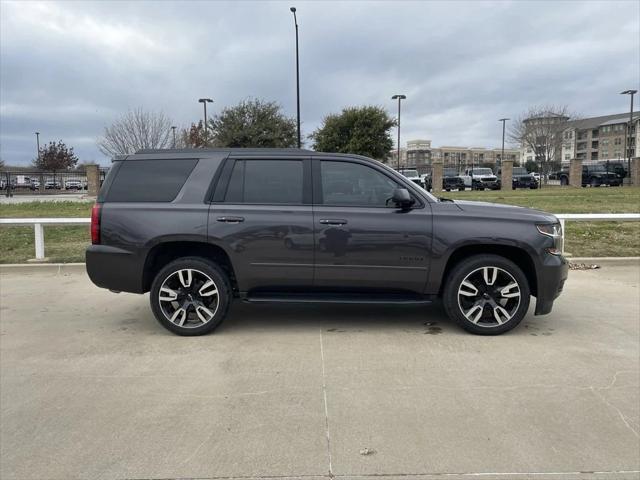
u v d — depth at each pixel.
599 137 108.69
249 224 5.41
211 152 5.68
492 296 5.50
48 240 12.42
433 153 131.12
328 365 4.69
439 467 3.11
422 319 6.14
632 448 3.30
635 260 9.45
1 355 5.04
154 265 5.75
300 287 5.57
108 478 3.03
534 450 3.28
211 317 5.52
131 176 5.64
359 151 41.62
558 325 5.89
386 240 5.37
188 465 3.15
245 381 4.36
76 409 3.89
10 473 3.08
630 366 4.64
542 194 29.59
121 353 5.07
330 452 3.28
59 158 63.81
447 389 4.17
